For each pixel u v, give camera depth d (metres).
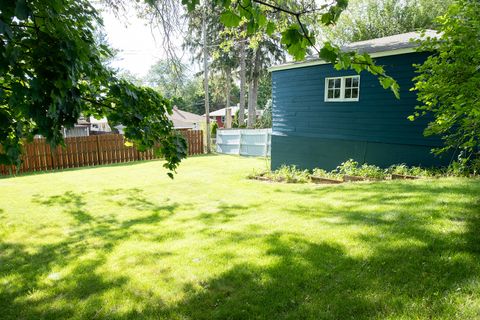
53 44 1.95
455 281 2.71
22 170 12.55
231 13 2.02
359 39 25.84
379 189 6.23
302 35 1.99
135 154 16.16
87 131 24.59
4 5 1.48
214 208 6.45
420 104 8.11
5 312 2.89
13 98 1.81
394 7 24.98
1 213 6.53
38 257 4.25
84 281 3.38
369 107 9.21
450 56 4.78
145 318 2.66
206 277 3.25
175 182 9.72
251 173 10.91
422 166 8.23
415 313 2.37
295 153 11.41
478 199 4.73
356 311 2.49
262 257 3.58
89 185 9.52
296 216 5.10
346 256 3.41
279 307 2.68
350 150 9.79
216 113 43.72
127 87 3.02
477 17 4.50
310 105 10.77
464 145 5.53
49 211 6.67
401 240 3.62
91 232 5.25
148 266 3.63
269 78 30.61
